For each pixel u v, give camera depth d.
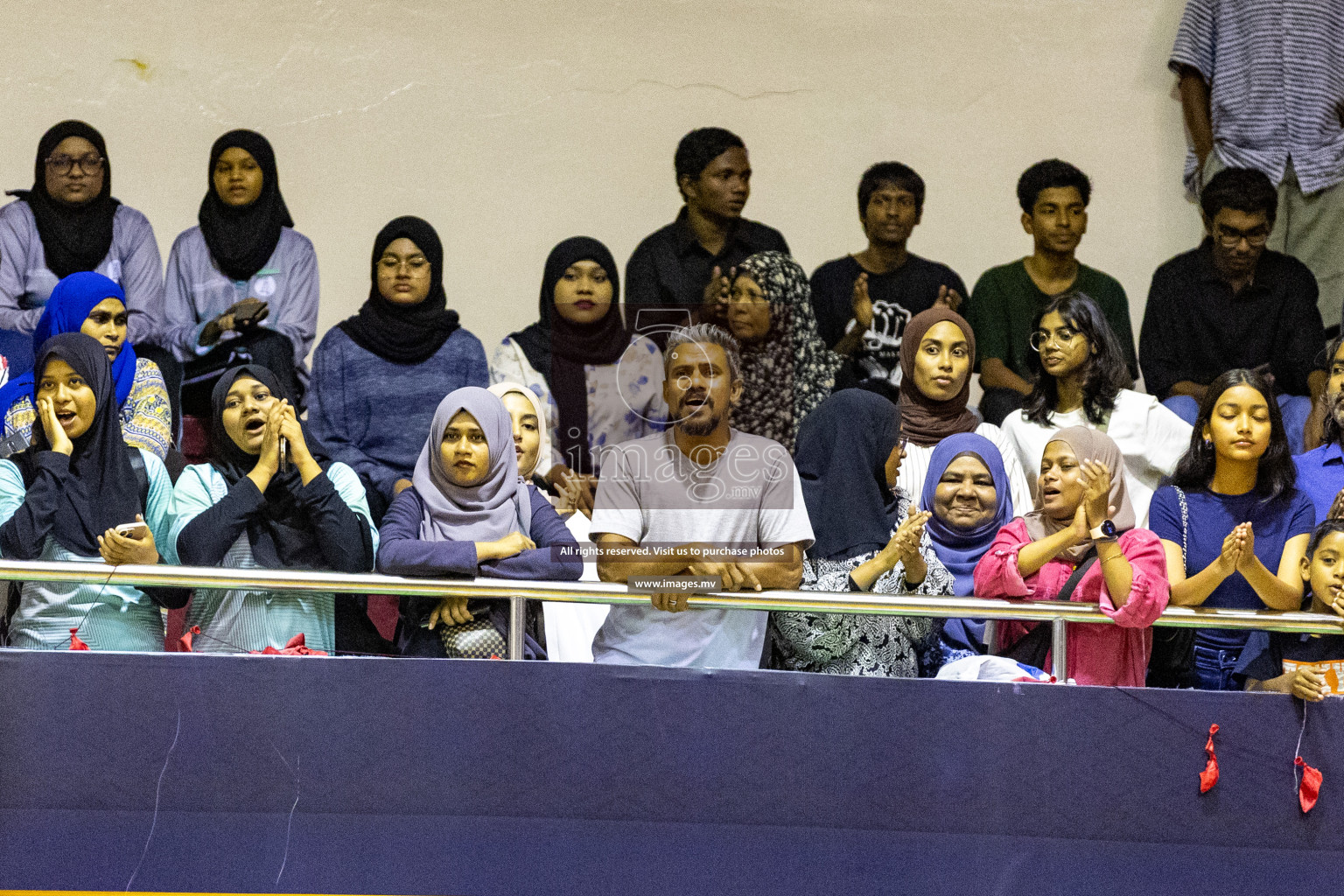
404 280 16.45
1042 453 14.35
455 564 11.51
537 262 17.66
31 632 12.00
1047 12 18.16
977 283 17.73
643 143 17.83
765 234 17.58
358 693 11.28
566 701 11.38
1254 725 11.85
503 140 17.70
